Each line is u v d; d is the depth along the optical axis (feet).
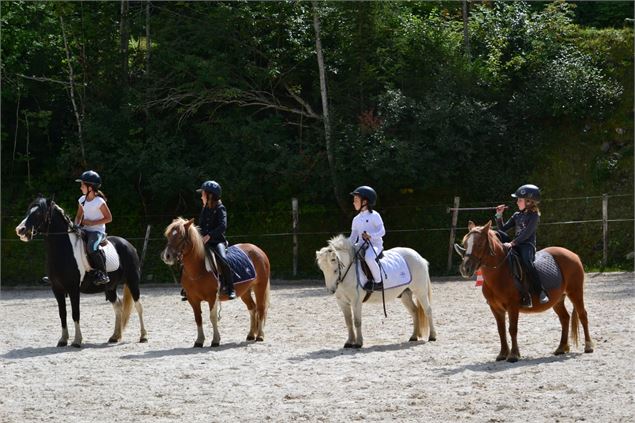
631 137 99.14
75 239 49.01
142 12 104.63
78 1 99.35
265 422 30.48
